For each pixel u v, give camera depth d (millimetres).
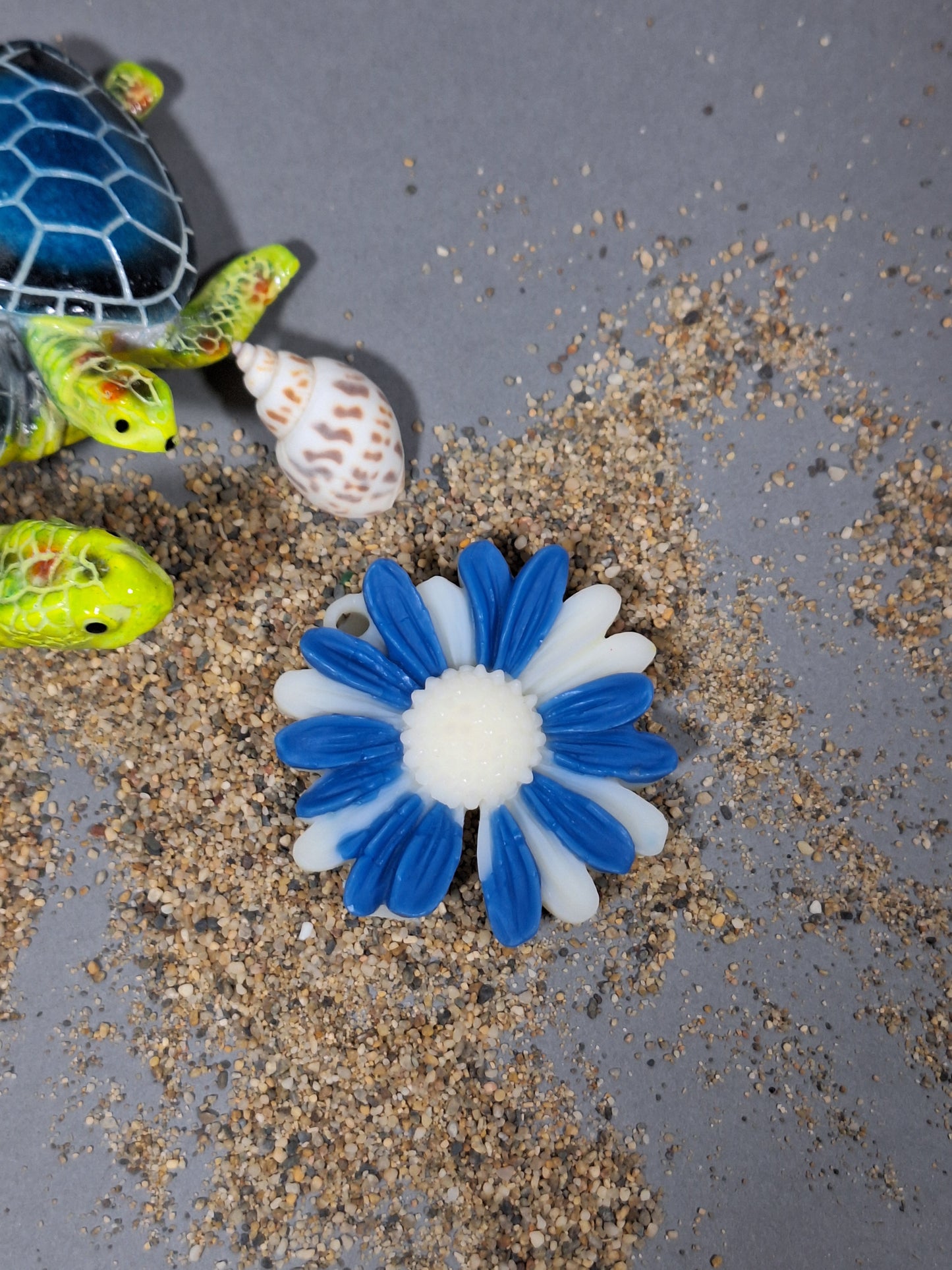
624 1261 183
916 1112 194
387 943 187
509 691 174
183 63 195
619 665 180
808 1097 193
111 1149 181
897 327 202
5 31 192
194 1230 179
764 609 201
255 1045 183
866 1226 190
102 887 185
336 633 172
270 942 185
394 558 194
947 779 201
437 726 171
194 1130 182
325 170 197
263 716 188
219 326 178
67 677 186
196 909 185
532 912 168
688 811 196
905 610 201
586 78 201
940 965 197
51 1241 178
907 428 200
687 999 193
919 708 201
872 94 202
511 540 196
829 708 200
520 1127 186
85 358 157
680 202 201
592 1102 189
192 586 189
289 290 196
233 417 193
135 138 172
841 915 197
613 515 198
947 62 201
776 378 201
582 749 176
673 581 198
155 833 186
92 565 154
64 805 185
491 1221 182
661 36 201
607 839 171
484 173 199
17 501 186
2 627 157
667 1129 190
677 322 200
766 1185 190
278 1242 179
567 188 200
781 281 201
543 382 199
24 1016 182
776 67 202
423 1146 183
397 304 198
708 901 195
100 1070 182
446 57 199
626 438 199
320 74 197
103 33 193
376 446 174
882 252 202
